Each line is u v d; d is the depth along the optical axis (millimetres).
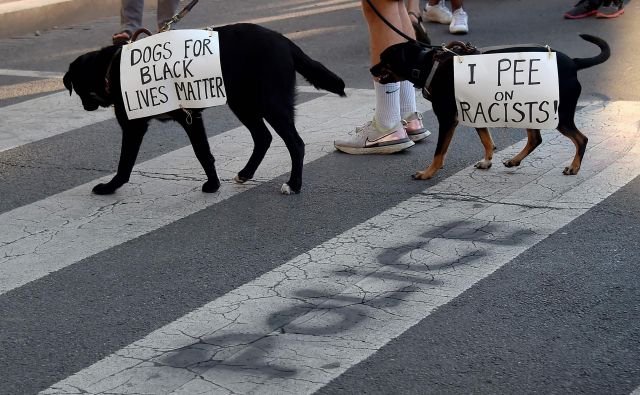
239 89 5668
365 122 7363
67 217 5707
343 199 5754
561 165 6086
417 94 8086
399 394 3590
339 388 3643
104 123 7777
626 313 4141
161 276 4789
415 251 4895
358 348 3939
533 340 3945
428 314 4203
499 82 5602
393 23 6340
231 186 6121
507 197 5594
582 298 4293
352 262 4816
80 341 4141
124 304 4488
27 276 4855
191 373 3807
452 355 3855
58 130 7617
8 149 7160
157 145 7094
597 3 10500
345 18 11711
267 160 6613
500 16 11031
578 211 5297
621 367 3711
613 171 5895
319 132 7180
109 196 6051
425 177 6008
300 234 5250
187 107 5668
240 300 4461
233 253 5035
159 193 6055
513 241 4945
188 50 5582
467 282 4504
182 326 4227
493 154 6398
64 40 11430
